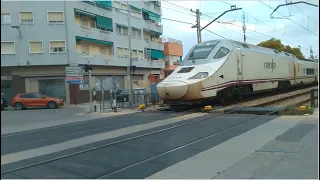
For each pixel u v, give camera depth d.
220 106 20.20
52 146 9.70
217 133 10.96
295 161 7.03
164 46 58.00
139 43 47.50
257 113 16.19
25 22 33.75
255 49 24.69
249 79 22.97
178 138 10.37
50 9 34.34
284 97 24.58
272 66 26.80
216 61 20.11
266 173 6.29
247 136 10.20
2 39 33.28
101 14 40.09
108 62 40.03
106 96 39.16
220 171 6.58
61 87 35.16
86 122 15.69
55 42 34.47
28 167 7.25
